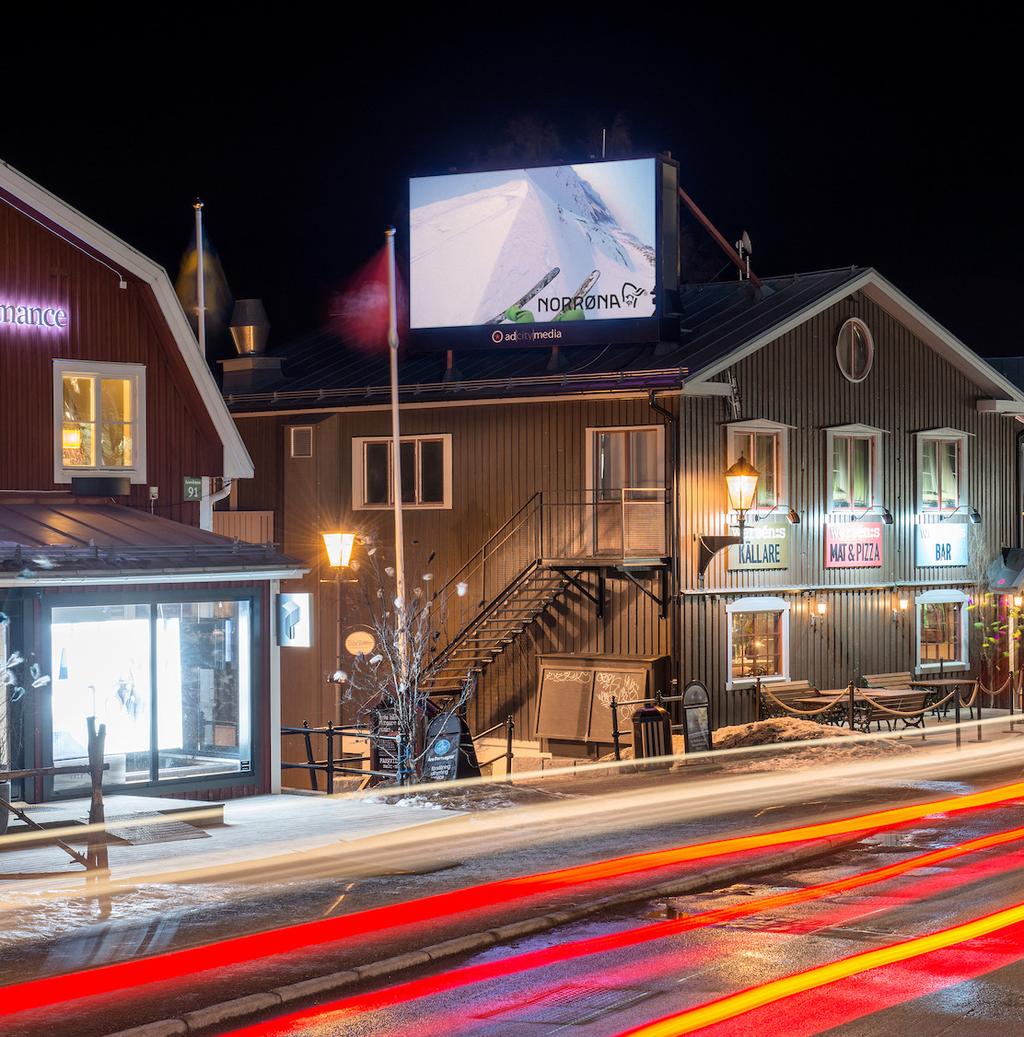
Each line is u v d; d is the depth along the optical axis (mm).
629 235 32375
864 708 31938
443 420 33031
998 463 38688
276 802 21484
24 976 10844
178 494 24281
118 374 23516
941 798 21312
